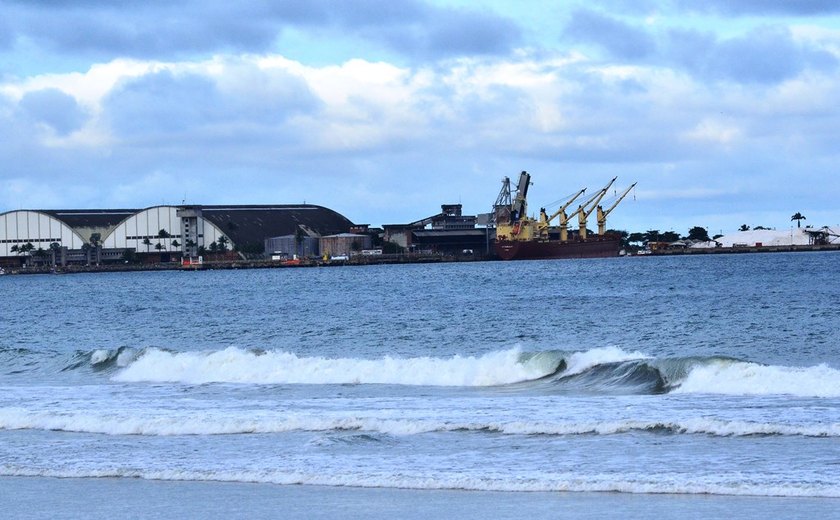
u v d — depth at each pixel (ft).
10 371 265.75
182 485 122.83
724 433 141.59
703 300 525.34
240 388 212.02
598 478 117.91
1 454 143.13
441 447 138.92
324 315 499.10
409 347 318.24
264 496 116.26
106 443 149.18
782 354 269.64
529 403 177.99
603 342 319.88
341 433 150.20
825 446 131.85
